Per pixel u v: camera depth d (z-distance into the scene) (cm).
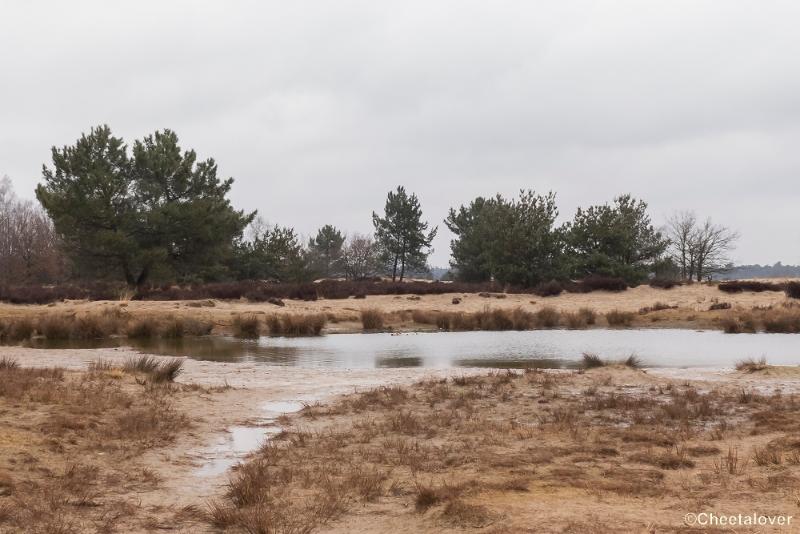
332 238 7119
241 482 692
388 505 634
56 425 915
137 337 2536
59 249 3906
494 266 4275
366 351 2138
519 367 1773
